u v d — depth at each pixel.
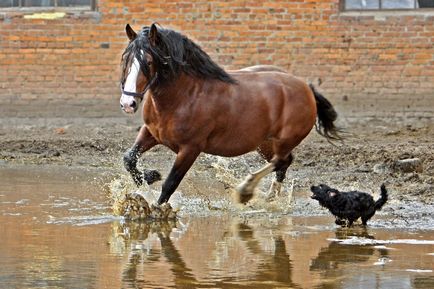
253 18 23.44
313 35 23.45
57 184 16.25
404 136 21.83
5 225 12.67
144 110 13.54
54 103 23.52
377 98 23.47
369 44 23.44
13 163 18.81
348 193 12.83
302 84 14.70
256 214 13.83
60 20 23.44
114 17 23.44
